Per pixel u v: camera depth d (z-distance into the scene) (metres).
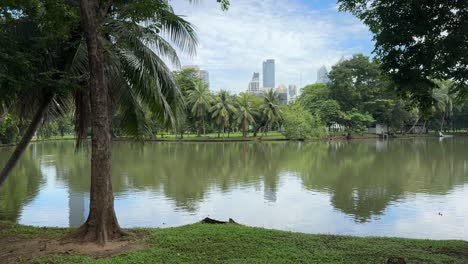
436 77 5.94
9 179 19.72
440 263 5.64
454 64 5.51
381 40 5.67
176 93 9.35
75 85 7.66
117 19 7.76
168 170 22.66
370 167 23.59
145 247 6.46
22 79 6.83
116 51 8.65
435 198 14.42
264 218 11.91
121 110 9.77
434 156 30.02
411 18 5.44
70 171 22.73
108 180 6.86
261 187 17.08
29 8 7.17
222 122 56.78
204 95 53.97
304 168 23.53
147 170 22.59
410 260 5.77
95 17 6.60
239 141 55.81
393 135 64.00
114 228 6.89
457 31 5.20
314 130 56.38
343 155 31.81
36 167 24.66
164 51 9.03
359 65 60.28
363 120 59.19
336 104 58.72
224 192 15.91
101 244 6.53
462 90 6.37
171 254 6.06
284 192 15.88
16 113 9.50
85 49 8.48
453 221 11.35
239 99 57.94
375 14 6.17
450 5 5.23
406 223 11.20
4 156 32.41
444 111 60.19
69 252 6.17
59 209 13.19
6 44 6.65
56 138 70.31
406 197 14.66
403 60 5.77
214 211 12.80
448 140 54.50
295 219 11.76
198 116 56.28
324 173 21.30
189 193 15.72
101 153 6.78
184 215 12.30
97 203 6.77
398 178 19.23
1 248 6.65
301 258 5.89
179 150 38.75
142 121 10.02
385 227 10.82
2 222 8.95
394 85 6.42
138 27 7.94
